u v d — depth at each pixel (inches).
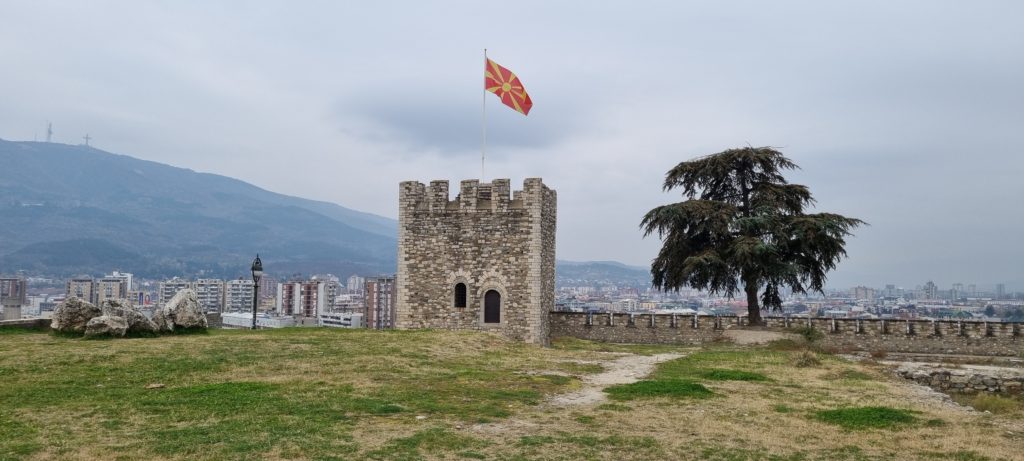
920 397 1081.4
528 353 1525.6
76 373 978.7
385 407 812.0
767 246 2139.5
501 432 730.2
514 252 2001.7
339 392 906.1
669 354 1689.2
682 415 852.0
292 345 1330.0
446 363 1251.2
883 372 1378.0
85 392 867.4
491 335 1779.0
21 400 814.5
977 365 1688.0
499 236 2014.0
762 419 845.2
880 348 2122.3
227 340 1369.3
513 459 626.5
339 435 681.0
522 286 1990.7
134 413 760.3
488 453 645.9
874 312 5113.2
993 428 828.6
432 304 2046.0
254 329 1748.3
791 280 2244.1
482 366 1244.5
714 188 2480.3
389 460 609.3
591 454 653.3
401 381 1017.5
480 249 2025.1
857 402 996.6
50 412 757.9
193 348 1222.3
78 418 733.3
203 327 1558.8
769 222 2193.7
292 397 862.5
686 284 2372.0
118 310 1430.9
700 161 2447.1
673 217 2292.1
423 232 2066.9
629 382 1135.0
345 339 1499.8
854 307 5999.0
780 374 1293.1
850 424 823.7
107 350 1157.7
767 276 2229.3
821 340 2134.6
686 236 2330.2
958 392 1348.4
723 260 2241.6
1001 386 1328.7
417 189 2079.2
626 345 2122.3
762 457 668.1
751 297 2262.6
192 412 767.7
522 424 770.8
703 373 1269.7
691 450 682.2
